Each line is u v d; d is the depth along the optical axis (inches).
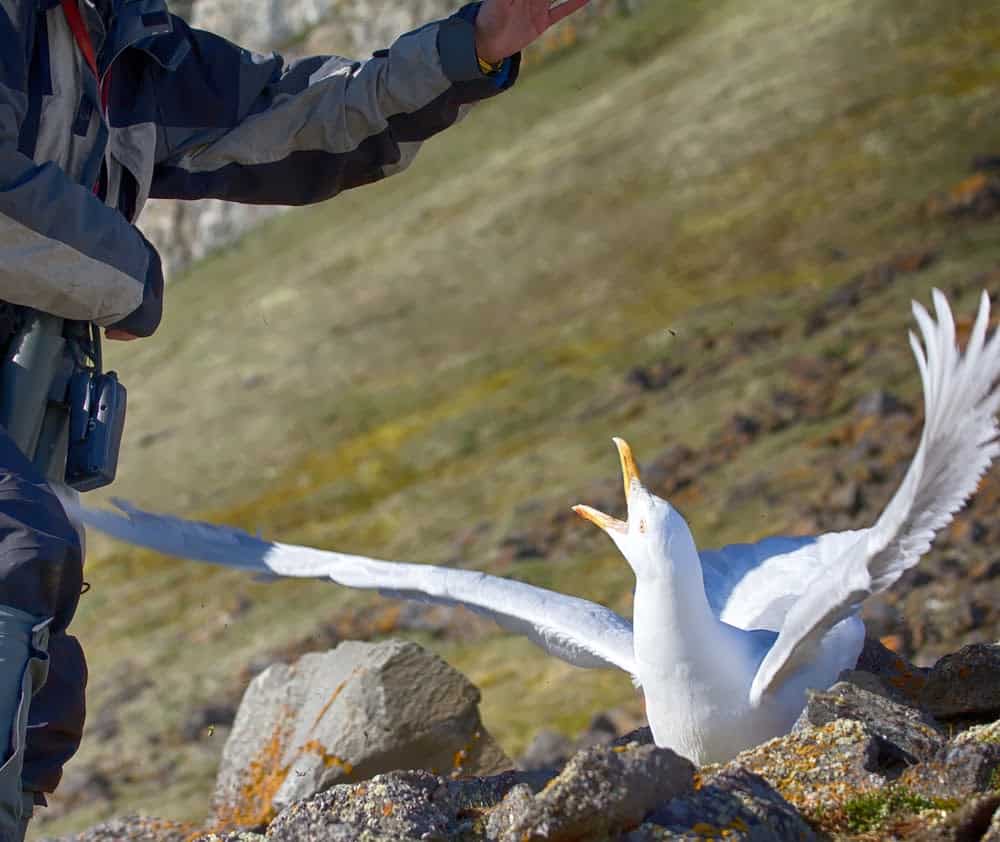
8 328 193.0
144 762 1055.0
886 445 1216.2
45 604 171.3
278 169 223.9
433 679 366.0
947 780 183.8
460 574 234.8
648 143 2817.4
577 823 165.8
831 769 189.0
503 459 1824.6
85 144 196.9
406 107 220.7
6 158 181.6
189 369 2657.5
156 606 1643.7
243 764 376.2
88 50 195.3
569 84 3393.2
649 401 1784.0
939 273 1793.8
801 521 1106.7
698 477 1368.1
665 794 171.2
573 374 2032.5
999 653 222.4
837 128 2534.5
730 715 206.5
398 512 1768.0
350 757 358.0
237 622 1470.2
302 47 4119.1
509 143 3208.7
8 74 184.7
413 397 2215.8
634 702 859.4
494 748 370.0
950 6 2817.4
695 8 3503.9
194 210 3639.3
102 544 1961.1
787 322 1844.2
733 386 1673.2
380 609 1251.2
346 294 2736.2
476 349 2314.2
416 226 2940.5
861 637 221.8
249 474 2144.4
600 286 2359.7
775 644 202.4
